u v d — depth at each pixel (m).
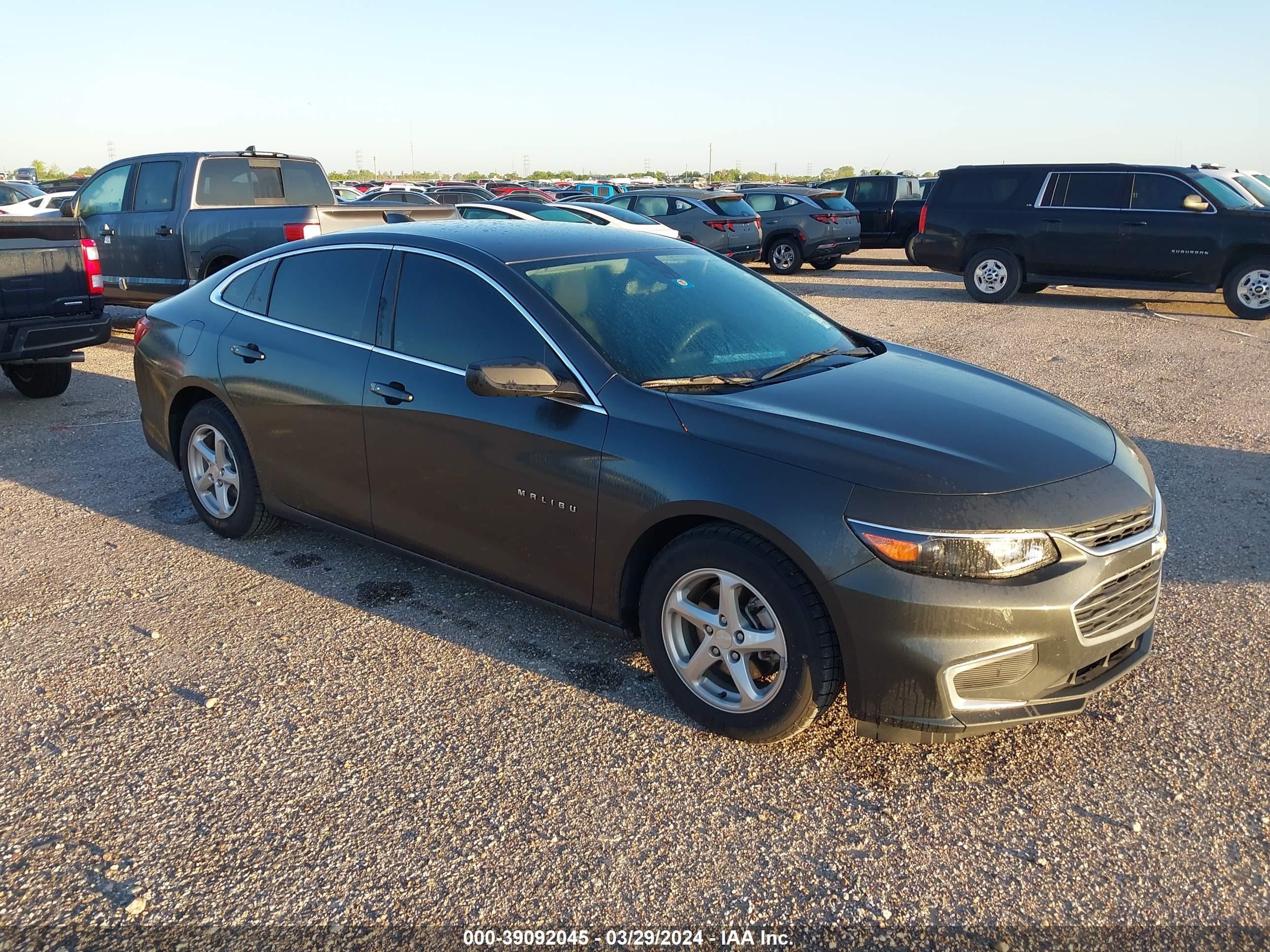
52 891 2.48
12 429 6.84
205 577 4.35
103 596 4.15
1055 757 3.06
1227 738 3.14
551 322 3.41
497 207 13.24
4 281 6.69
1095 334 10.89
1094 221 12.57
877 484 2.75
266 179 10.55
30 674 3.52
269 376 4.21
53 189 24.09
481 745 3.11
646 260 4.04
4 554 4.61
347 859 2.61
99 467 5.95
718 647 3.06
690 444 3.02
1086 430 3.35
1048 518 2.75
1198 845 2.66
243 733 3.16
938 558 2.65
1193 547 4.69
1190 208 11.99
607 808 2.81
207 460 4.73
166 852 2.63
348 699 3.36
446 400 3.57
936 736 2.77
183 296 4.93
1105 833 2.72
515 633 3.84
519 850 2.64
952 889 2.52
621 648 3.73
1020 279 13.32
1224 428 6.91
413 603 4.10
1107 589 2.87
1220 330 11.17
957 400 3.39
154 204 10.02
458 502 3.62
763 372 3.52
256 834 2.70
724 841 2.69
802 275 17.72
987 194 13.38
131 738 3.13
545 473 3.31
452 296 3.69
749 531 2.92
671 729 3.20
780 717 2.95
